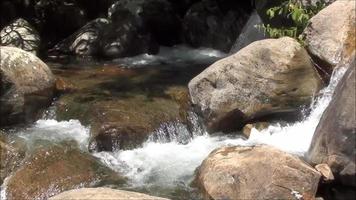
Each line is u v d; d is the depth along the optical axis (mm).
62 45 11562
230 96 7250
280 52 7137
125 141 7191
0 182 6520
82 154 6992
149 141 7332
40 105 8172
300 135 6957
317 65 7477
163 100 8305
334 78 7129
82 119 7863
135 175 6609
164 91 8758
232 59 7414
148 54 11414
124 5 12430
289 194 5289
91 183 6469
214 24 11719
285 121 7359
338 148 5484
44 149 7000
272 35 8656
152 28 12039
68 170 6621
